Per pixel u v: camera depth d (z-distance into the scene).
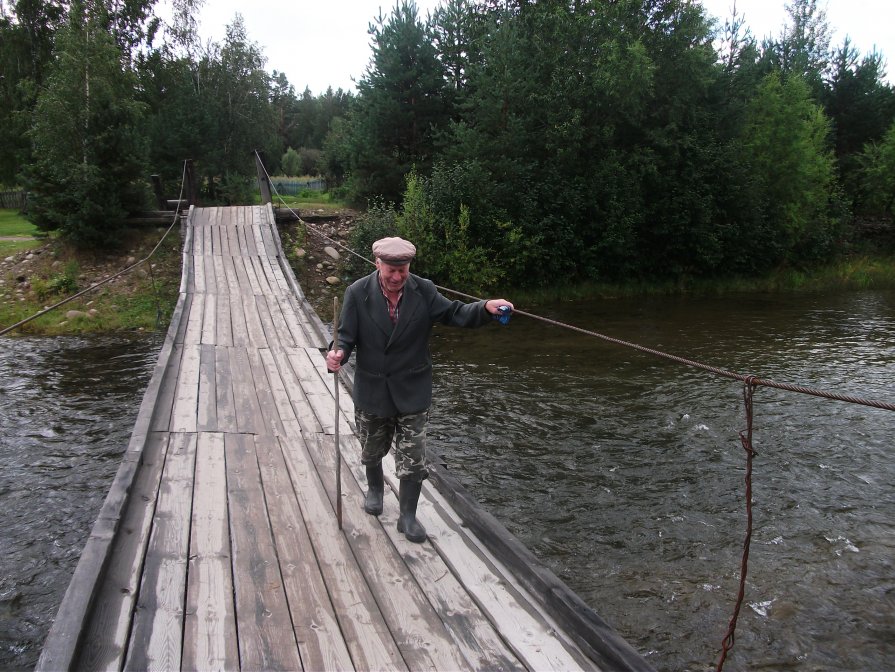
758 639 4.38
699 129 22.47
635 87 19.70
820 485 6.74
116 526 3.83
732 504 6.33
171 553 3.71
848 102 36.44
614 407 9.20
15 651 4.20
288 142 79.25
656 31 21.41
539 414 8.91
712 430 8.29
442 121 21.58
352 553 3.75
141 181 17.42
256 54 28.95
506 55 19.47
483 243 18.81
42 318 13.46
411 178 18.94
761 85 25.95
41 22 25.61
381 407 3.69
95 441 7.59
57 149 15.62
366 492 4.56
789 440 7.96
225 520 4.13
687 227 21.97
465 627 3.10
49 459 7.09
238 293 12.32
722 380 10.62
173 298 14.68
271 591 3.36
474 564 3.63
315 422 6.13
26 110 20.47
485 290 19.11
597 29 20.19
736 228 22.95
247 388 7.22
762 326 15.69
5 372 10.30
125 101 17.12
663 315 17.36
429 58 21.11
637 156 20.95
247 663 2.80
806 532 5.80
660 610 4.68
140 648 2.88
